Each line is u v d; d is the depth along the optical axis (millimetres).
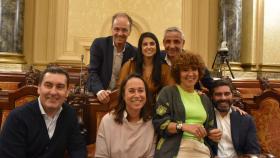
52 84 2646
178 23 7988
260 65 7812
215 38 7965
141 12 8031
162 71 3391
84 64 7562
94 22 7781
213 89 3369
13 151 2604
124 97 2939
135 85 2889
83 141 2881
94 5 7793
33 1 7434
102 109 3418
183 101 2969
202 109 2973
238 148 3322
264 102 3912
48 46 7426
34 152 2674
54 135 2695
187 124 2789
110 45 3773
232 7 7668
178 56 3061
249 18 7828
